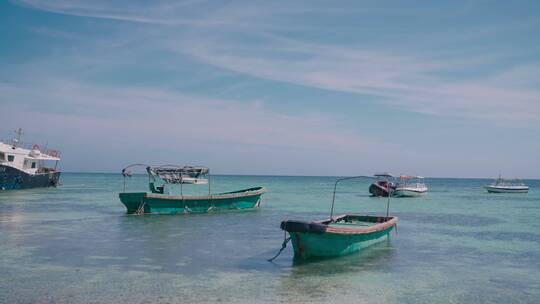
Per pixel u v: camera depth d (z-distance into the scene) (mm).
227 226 29875
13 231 26594
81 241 23344
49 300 13539
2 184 59656
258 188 44969
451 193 88000
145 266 17922
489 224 33375
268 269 17531
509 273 17797
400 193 66250
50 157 68438
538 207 49969
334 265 18359
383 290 15109
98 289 14672
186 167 48000
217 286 15164
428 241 24922
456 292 15102
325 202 55938
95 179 159375
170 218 33531
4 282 15398
